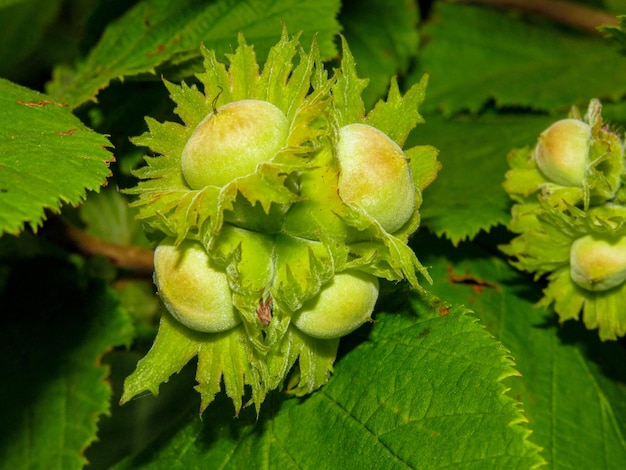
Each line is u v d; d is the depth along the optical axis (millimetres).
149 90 288
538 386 271
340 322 221
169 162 221
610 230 241
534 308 267
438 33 380
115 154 286
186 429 259
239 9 286
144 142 221
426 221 286
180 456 256
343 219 216
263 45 279
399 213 219
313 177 217
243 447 248
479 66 369
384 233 217
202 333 223
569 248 251
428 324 237
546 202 246
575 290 254
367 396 235
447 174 309
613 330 251
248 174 212
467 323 233
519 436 217
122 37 298
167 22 294
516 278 285
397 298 243
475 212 287
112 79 279
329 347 230
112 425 329
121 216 329
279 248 220
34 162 221
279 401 248
